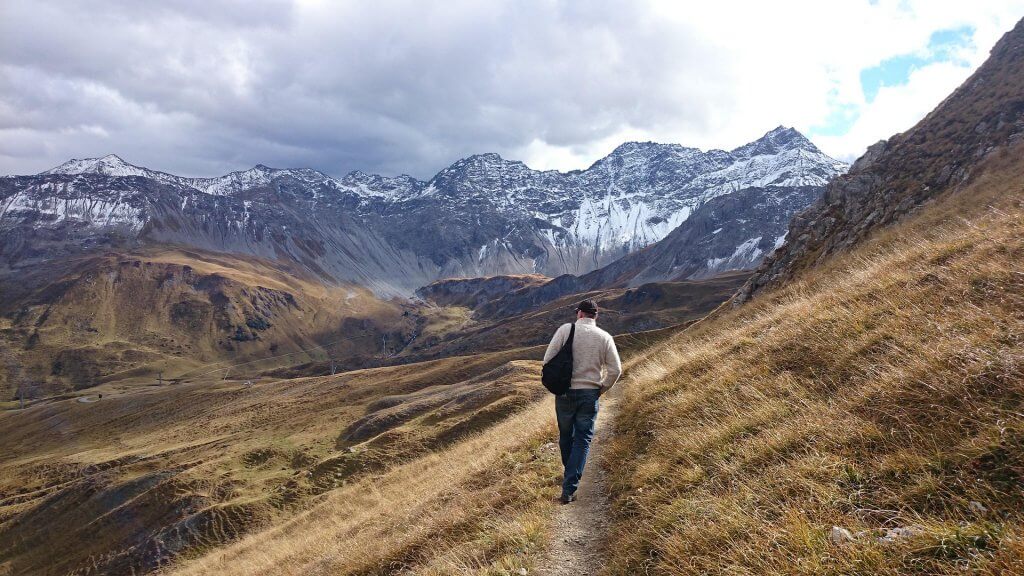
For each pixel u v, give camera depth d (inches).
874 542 155.9
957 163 1710.1
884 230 1561.3
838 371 287.9
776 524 185.6
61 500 2977.4
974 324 244.5
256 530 1785.2
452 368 5251.0
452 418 2242.9
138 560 1868.8
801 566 157.6
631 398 507.2
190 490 2450.8
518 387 2363.4
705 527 206.5
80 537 2394.2
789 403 282.0
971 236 393.4
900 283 366.0
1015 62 2359.7
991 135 1732.3
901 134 2386.8
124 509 2456.9
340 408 4377.5
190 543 1828.2
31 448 5880.9
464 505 391.5
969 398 193.6
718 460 261.1
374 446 2140.7
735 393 338.6
